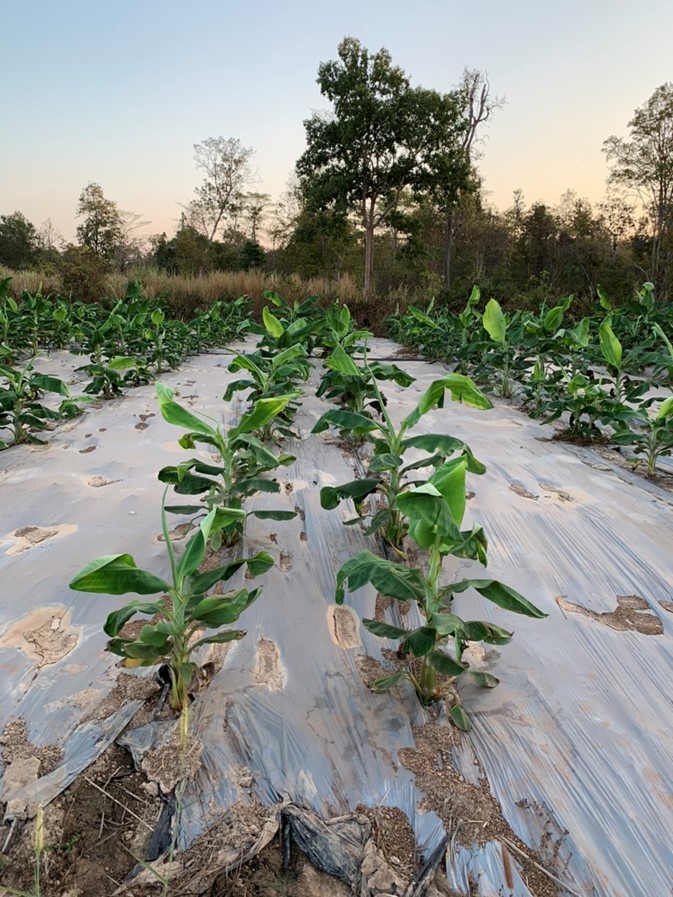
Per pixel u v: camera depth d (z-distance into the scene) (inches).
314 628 79.2
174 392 89.9
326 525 109.3
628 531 110.4
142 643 57.1
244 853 48.1
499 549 102.6
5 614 81.2
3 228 1716.3
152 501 119.5
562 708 65.2
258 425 93.0
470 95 837.2
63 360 317.1
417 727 61.9
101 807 52.5
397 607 84.0
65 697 65.3
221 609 61.1
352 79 643.5
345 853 48.6
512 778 56.1
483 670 71.2
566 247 981.8
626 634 79.3
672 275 782.5
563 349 217.3
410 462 145.9
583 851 49.1
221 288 597.9
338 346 124.3
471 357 263.7
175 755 57.1
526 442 168.7
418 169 684.7
